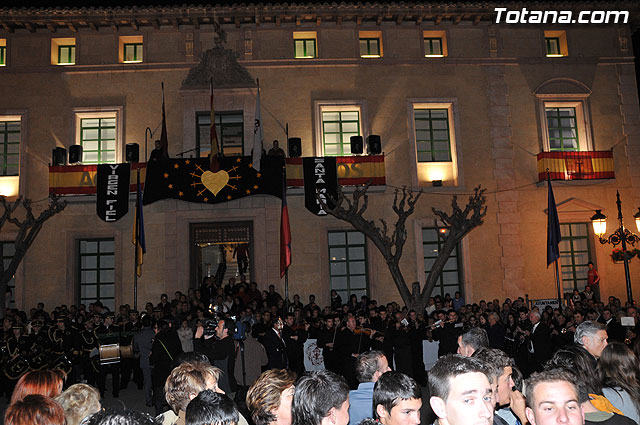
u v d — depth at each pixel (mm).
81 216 22859
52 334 15070
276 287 22578
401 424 4148
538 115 24672
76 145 23047
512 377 4742
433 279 20422
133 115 23703
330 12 23828
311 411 3803
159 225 22859
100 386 14734
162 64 23891
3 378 14953
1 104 23594
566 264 23938
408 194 23609
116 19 23453
